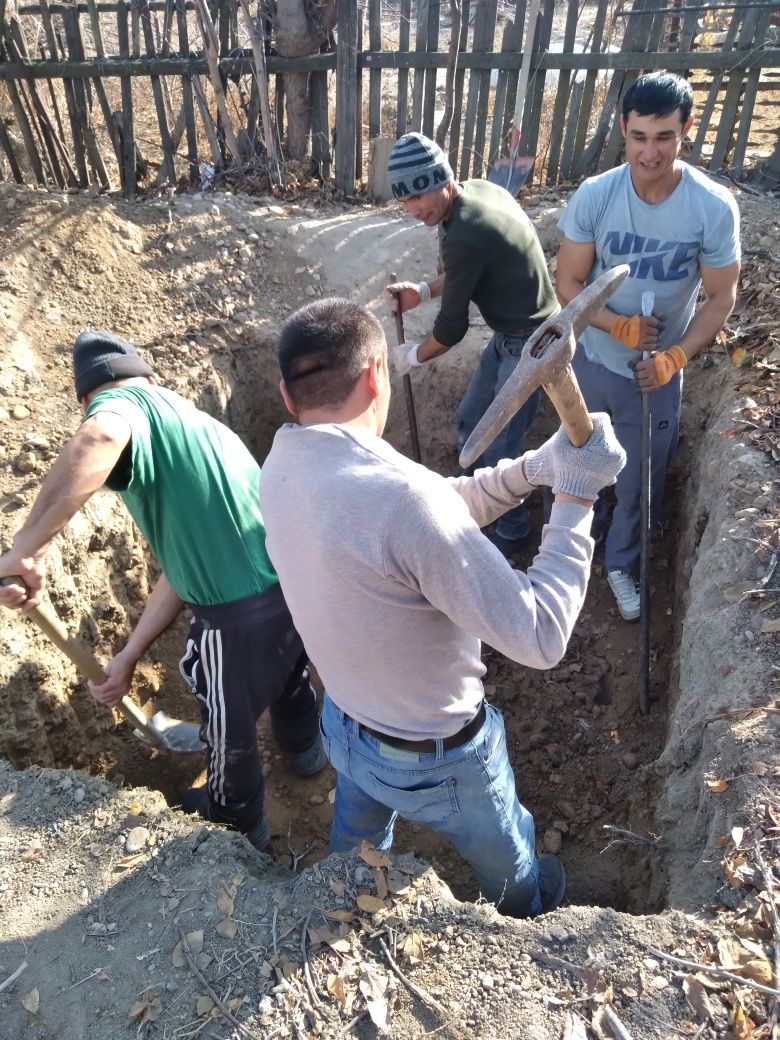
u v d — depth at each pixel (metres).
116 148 5.42
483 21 5.02
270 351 4.62
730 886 1.98
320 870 2.11
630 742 3.50
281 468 1.61
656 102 2.66
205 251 4.86
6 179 5.58
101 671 2.66
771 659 2.51
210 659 2.54
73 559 3.10
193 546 2.39
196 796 3.09
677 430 3.59
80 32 5.12
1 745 2.76
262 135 5.55
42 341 4.08
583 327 1.54
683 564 3.61
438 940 1.95
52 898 2.12
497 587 1.51
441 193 3.16
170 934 2.01
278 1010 1.84
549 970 1.88
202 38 5.23
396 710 1.80
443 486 1.53
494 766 1.98
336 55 5.14
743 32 4.82
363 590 1.56
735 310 4.04
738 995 1.79
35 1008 1.90
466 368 4.61
